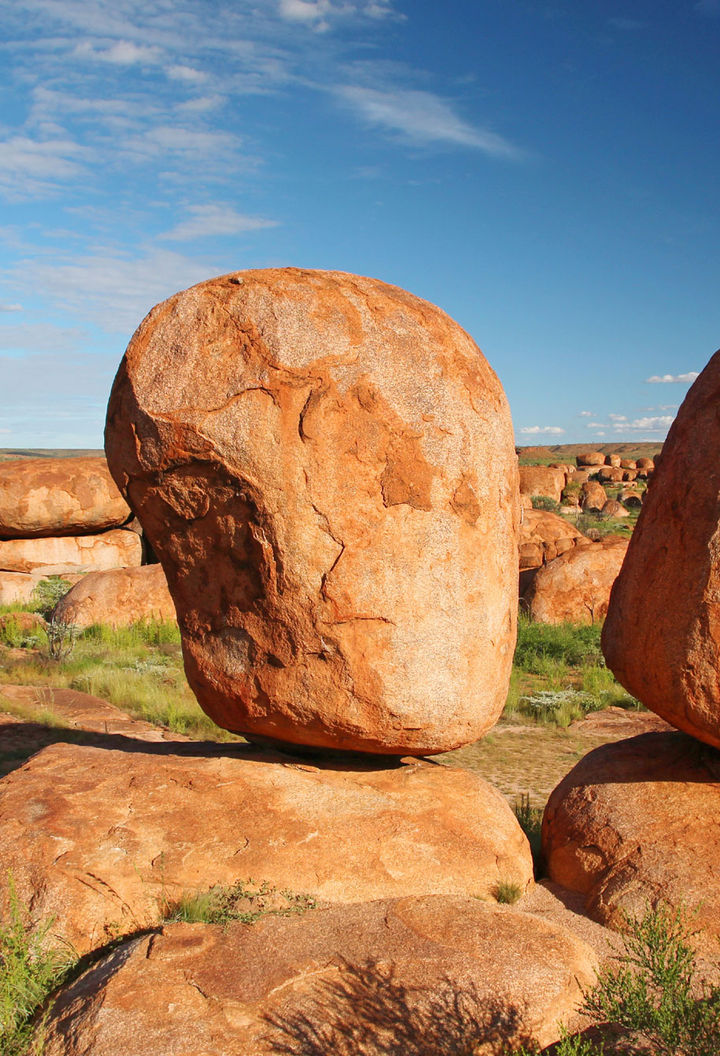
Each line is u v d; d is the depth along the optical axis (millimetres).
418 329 4531
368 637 4371
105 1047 3061
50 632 13617
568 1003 3451
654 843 4504
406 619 4383
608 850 4602
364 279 4777
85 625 14484
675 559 4676
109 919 3910
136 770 4805
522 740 9312
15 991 3469
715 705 4520
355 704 4422
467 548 4500
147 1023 3137
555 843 4938
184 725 9102
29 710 9141
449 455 4441
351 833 4395
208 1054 3020
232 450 4332
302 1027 3158
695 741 5160
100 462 18891
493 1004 3338
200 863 4141
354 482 4301
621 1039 3289
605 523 37312
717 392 4680
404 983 3385
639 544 5027
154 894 4016
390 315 4516
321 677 4441
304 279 4586
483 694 4590
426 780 4883
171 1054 3016
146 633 14492
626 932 4145
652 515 4957
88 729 8719
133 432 4562
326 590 4324
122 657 12633
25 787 4613
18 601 17391
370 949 3588
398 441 4348
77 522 18141
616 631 5105
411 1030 3193
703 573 4500
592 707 10812
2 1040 3244
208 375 4398
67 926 3854
